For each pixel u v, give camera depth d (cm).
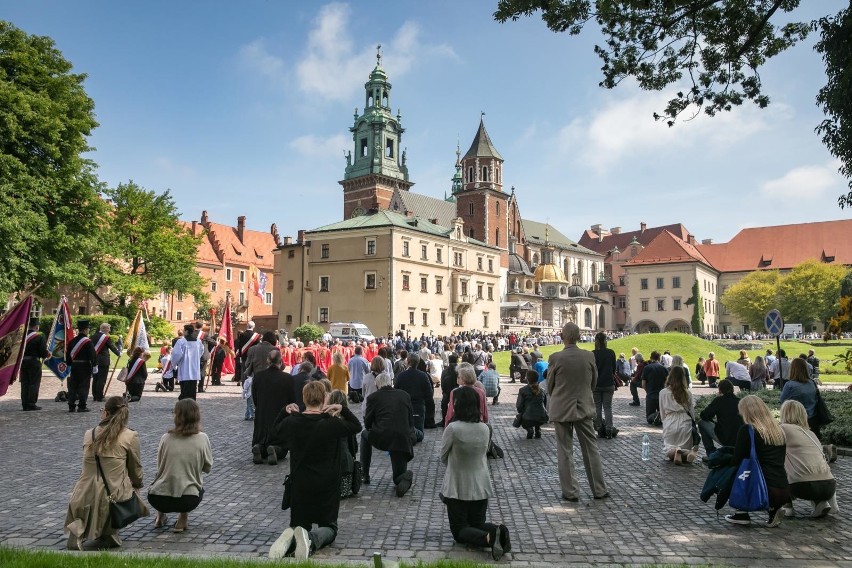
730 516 840
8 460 1198
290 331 7600
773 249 12581
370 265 7200
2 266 2823
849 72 1625
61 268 3341
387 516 870
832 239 12231
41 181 3084
